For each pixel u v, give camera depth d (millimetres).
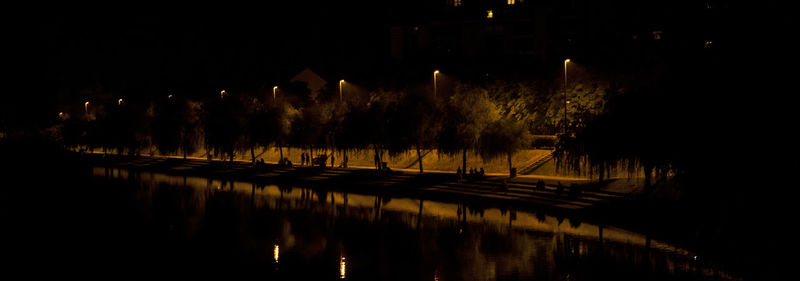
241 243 49562
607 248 43250
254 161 108875
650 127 51531
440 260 42469
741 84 40719
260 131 105688
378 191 78938
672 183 51500
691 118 43500
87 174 74688
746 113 40031
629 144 54844
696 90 43812
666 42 93688
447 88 126562
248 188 85000
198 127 124000
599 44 125438
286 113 107812
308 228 54969
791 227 37344
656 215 49188
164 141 124312
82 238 51438
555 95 96750
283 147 119688
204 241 50344
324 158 97875
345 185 83875
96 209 65438
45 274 41812
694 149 42688
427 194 73750
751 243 38500
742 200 40094
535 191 64812
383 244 47938
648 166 52719
